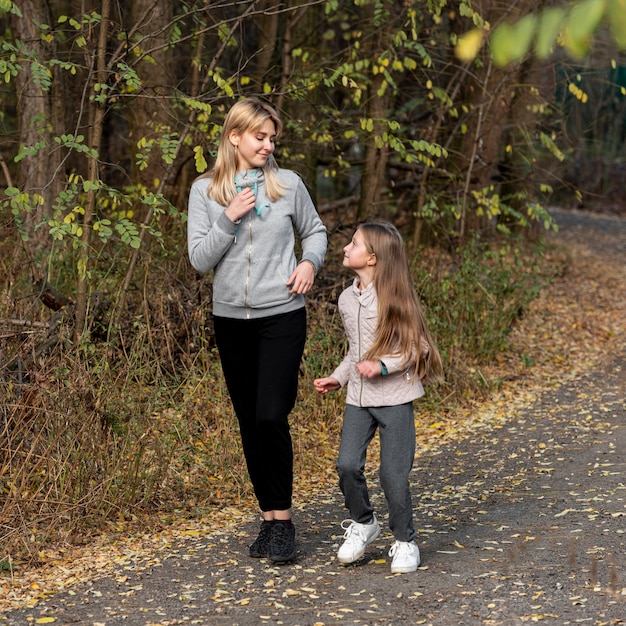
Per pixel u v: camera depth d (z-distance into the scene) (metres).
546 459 9.43
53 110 12.52
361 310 6.16
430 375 6.23
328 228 13.81
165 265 11.20
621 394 12.31
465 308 13.85
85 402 7.87
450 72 17.83
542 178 20.19
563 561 6.20
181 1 10.74
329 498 8.50
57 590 6.07
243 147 6.24
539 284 15.03
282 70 15.45
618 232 36.00
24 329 8.95
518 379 13.42
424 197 17.00
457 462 9.64
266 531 6.63
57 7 14.09
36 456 7.27
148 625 5.41
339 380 6.35
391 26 15.52
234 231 6.11
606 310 19.09
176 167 13.42
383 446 6.14
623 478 8.44
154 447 8.58
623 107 46.97
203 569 6.45
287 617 5.45
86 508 7.42
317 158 17.81
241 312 6.30
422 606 5.51
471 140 19.36
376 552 6.73
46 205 11.87
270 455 6.33
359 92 12.89
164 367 9.92
